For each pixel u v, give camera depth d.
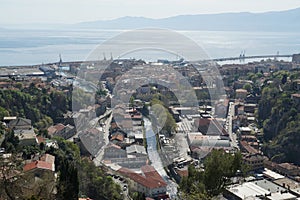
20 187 22.23
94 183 31.62
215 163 22.39
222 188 22.97
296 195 48.62
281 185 51.16
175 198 26.22
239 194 42.59
